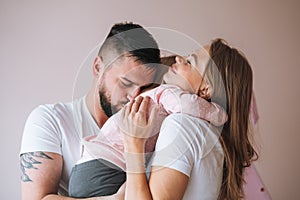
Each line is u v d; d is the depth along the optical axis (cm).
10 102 210
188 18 221
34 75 211
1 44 211
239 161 126
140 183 106
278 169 222
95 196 115
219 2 223
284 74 225
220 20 222
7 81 210
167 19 219
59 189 136
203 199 112
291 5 227
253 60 224
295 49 226
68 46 213
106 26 215
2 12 211
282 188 222
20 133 209
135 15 217
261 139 222
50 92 211
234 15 223
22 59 211
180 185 106
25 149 131
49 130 132
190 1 221
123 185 113
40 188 129
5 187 207
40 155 130
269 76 224
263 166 221
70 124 135
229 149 121
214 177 115
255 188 163
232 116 121
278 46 225
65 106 139
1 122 209
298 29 226
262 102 223
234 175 123
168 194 105
